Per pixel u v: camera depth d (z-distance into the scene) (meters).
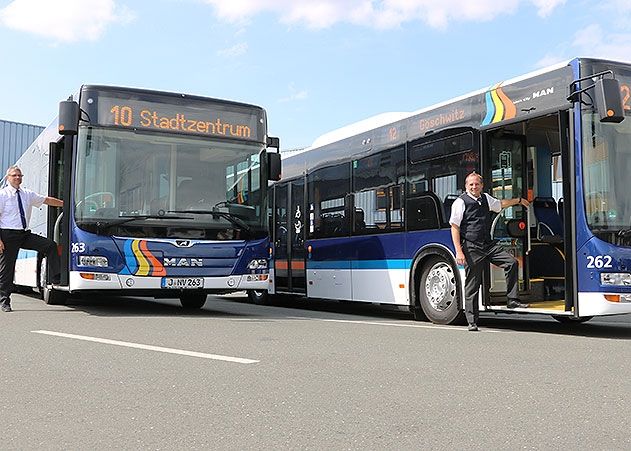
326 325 9.14
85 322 9.05
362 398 4.67
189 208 10.35
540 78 8.73
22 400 4.61
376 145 11.78
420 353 6.60
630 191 8.25
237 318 10.09
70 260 9.90
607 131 8.23
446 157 10.09
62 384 5.07
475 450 3.56
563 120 8.34
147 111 10.43
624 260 8.02
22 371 5.54
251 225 10.75
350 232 12.34
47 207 12.26
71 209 9.96
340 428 3.96
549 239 9.66
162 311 11.42
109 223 9.88
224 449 3.58
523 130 9.83
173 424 4.04
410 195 10.80
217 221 10.48
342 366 5.83
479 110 9.59
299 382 5.17
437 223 10.16
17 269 15.26
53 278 10.88
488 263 9.17
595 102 8.18
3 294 10.50
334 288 12.79
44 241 10.78
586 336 8.34
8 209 10.43
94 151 10.04
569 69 8.34
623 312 7.95
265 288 10.82
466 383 5.18
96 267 9.75
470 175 8.93
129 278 9.88
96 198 9.92
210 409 4.38
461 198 8.91
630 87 8.37
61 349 6.61
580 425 4.03
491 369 5.76
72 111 9.87
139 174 10.21
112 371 5.54
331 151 13.17
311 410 4.35
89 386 5.01
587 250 8.09
